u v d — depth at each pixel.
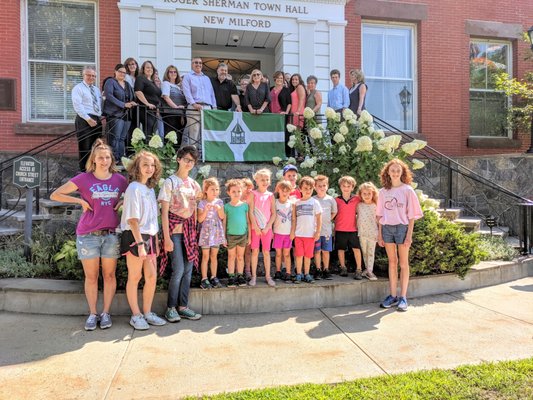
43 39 8.74
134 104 6.71
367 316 4.70
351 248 5.55
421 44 10.42
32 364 3.44
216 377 3.23
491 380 3.07
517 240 7.66
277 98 7.77
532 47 8.86
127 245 4.22
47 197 6.89
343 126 6.29
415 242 5.52
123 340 3.97
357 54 9.96
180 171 4.61
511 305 5.04
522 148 11.10
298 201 5.17
